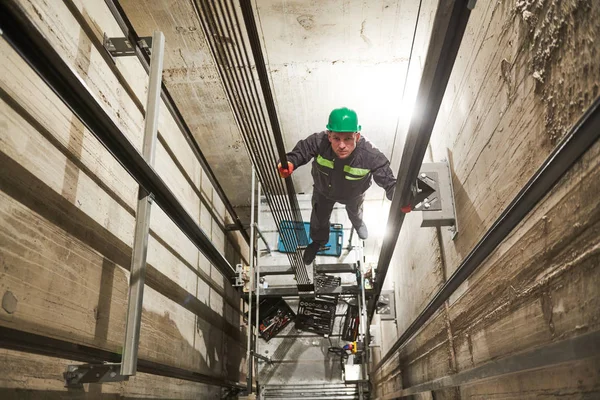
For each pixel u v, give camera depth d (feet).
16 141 4.80
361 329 15.11
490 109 5.41
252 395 18.95
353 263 15.58
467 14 4.31
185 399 10.19
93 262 6.26
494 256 5.52
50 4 5.66
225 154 15.25
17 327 4.56
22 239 4.77
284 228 12.16
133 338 5.74
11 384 4.54
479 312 6.14
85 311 5.94
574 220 3.56
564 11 3.55
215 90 12.37
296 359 16.79
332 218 17.02
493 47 5.22
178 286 9.95
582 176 3.40
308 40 10.84
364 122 14.05
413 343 11.69
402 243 13.47
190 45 10.78
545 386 4.20
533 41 4.14
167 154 9.90
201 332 11.59
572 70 3.46
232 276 14.66
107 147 5.45
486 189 5.67
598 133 3.02
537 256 4.28
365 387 15.21
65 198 5.69
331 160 9.87
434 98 5.40
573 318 3.64
